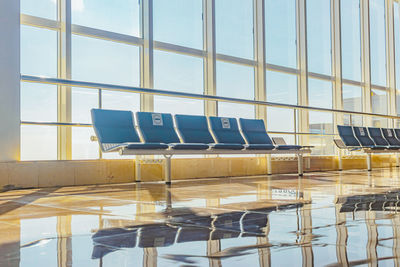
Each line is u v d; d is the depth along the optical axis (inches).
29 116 179.3
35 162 140.4
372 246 45.8
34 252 44.5
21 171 136.6
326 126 323.3
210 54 247.9
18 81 140.0
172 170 190.2
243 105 267.6
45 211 78.2
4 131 135.9
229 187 137.1
